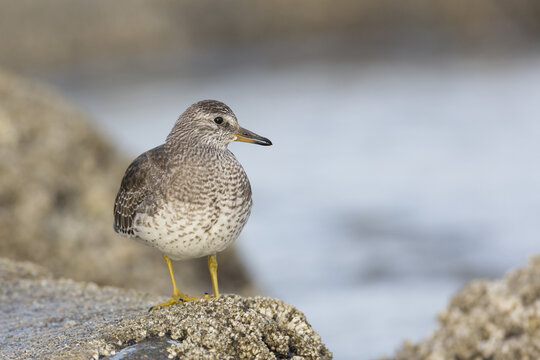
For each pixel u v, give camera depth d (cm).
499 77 3544
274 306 630
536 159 2514
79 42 3497
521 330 966
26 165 1434
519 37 4066
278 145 2692
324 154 2616
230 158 759
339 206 2200
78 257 1351
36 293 841
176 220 724
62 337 637
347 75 3591
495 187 2298
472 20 4175
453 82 3497
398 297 1645
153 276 1375
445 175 2414
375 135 2791
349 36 4047
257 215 2148
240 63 3662
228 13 3859
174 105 3027
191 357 567
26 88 1598
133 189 759
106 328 617
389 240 1972
